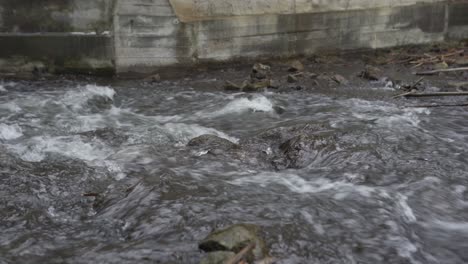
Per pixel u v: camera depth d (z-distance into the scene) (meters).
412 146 9.29
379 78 15.23
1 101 12.46
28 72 14.67
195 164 8.32
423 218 6.71
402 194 7.30
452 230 6.45
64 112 11.91
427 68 16.39
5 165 7.84
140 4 14.60
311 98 13.27
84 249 5.69
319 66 16.84
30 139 9.68
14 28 14.32
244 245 5.43
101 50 14.66
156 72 15.35
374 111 11.82
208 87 14.49
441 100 12.90
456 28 19.52
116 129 10.23
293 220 6.22
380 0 18.03
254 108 12.24
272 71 16.05
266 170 8.34
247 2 16.02
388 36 18.59
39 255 5.56
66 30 14.45
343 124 10.54
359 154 8.66
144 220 6.23
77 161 8.30
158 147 9.10
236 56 16.38
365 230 6.16
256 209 6.48
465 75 15.44
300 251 5.57
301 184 7.62
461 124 10.98
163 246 5.66
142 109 12.48
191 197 6.76
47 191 7.20
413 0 18.56
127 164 8.27
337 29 17.66
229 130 10.75
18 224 6.27
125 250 5.60
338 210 6.63
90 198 7.09
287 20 16.78
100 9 14.34
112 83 14.66
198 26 15.51
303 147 8.88
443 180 7.83
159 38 15.10
